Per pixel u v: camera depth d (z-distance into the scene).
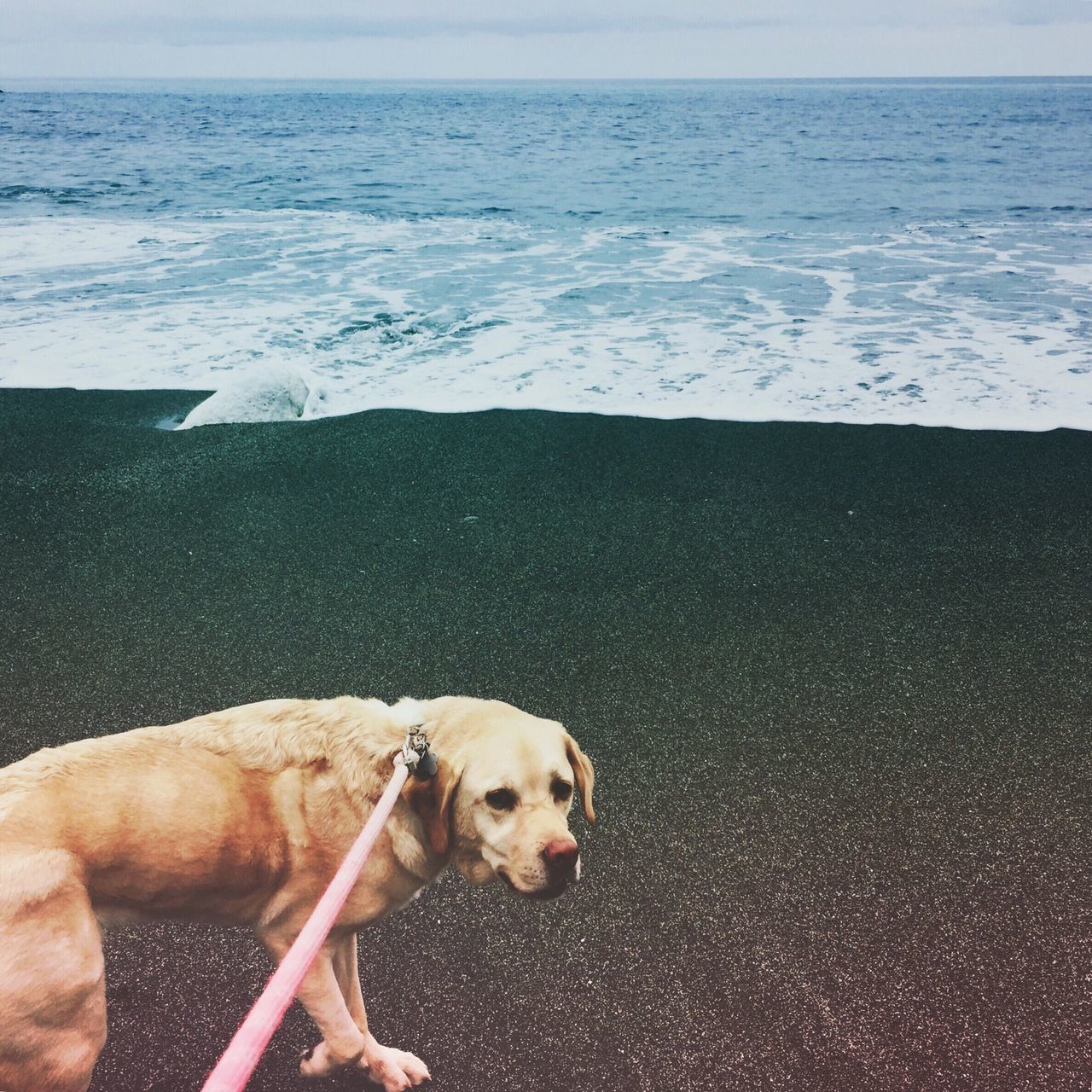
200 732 2.38
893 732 4.09
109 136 32.06
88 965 2.05
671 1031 2.71
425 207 17.48
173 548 5.67
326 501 6.33
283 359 9.06
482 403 8.09
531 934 3.04
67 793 2.14
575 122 38.72
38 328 9.92
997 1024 2.73
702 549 5.73
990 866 3.35
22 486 6.44
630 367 8.95
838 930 3.06
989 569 5.52
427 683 4.42
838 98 61.75
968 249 13.80
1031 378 8.60
